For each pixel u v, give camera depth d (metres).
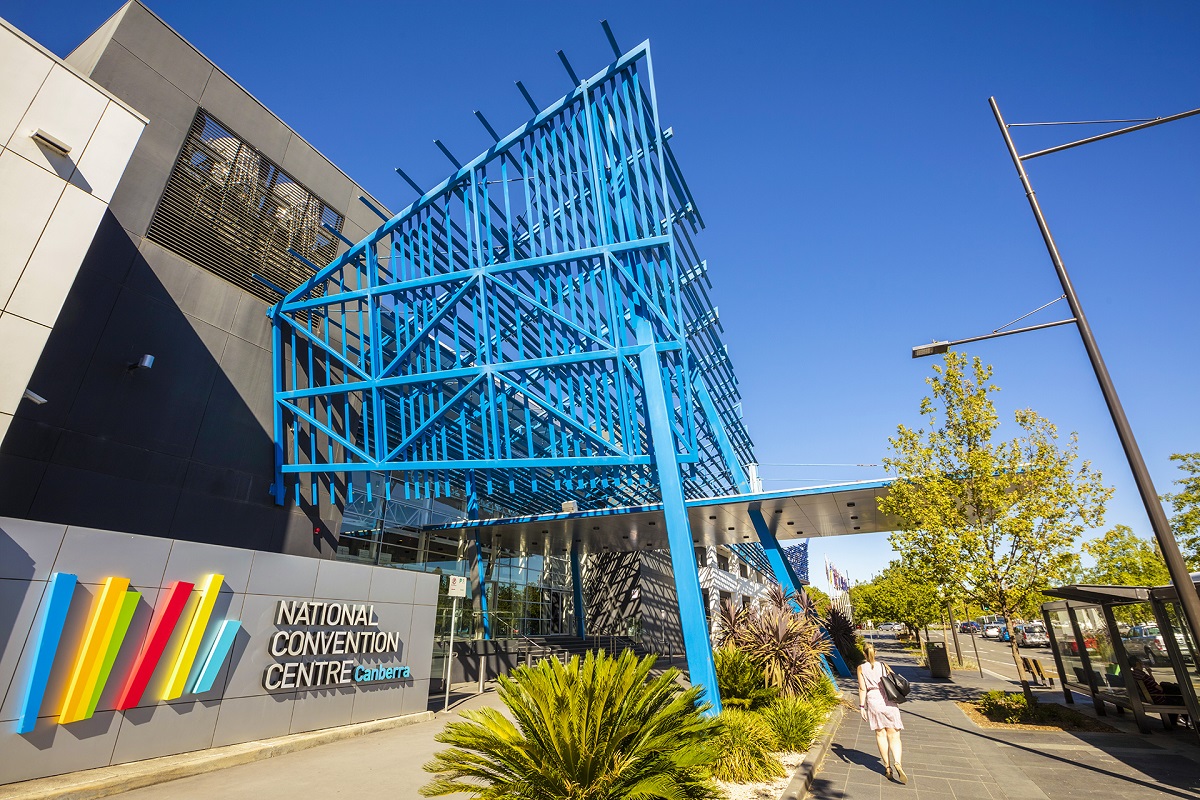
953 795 6.68
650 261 13.66
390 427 19.11
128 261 13.51
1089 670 12.31
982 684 18.64
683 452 14.55
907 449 14.21
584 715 4.92
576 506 20.56
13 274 8.16
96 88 9.59
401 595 12.29
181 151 15.22
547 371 14.88
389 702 11.51
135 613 7.79
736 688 12.29
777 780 7.22
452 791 4.88
